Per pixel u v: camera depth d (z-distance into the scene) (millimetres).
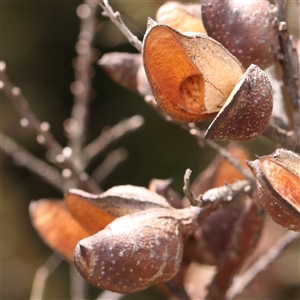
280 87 357
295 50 339
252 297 769
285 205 312
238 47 334
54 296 906
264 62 336
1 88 393
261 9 334
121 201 340
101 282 328
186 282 385
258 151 794
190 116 326
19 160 492
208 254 363
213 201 334
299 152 338
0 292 891
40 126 402
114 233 327
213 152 942
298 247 819
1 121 950
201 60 321
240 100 314
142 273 327
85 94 518
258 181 314
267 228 601
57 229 374
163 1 385
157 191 354
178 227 333
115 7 703
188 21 349
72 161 403
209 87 323
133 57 365
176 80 322
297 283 825
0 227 948
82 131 511
